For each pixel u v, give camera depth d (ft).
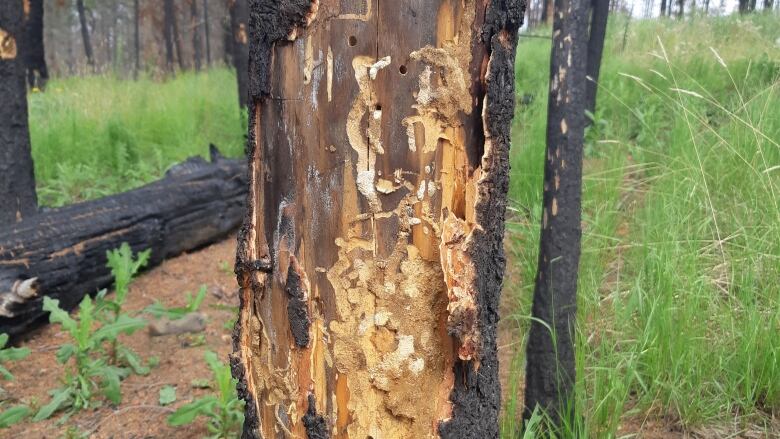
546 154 7.65
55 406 9.14
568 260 7.58
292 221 4.87
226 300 13.60
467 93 4.62
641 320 9.29
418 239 4.75
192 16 75.46
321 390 4.99
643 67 21.95
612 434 7.28
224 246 16.98
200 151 23.70
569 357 7.68
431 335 4.90
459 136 4.68
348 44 4.52
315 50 4.58
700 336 8.71
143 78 37.50
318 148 4.70
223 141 24.95
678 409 8.17
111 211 13.99
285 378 5.08
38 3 38.01
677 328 8.60
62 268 12.27
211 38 90.74
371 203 4.70
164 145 23.85
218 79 35.88
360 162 4.65
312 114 4.67
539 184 13.35
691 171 11.59
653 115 17.89
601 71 22.35
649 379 8.71
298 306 4.90
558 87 7.36
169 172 18.02
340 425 4.98
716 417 8.30
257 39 4.79
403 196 4.70
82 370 9.82
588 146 17.03
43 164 20.83
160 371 10.64
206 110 27.66
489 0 4.50
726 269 9.91
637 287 9.14
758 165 11.27
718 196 11.96
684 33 25.00
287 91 4.72
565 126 7.37
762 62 18.89
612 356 8.33
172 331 11.98
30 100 27.81
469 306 4.79
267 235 5.05
